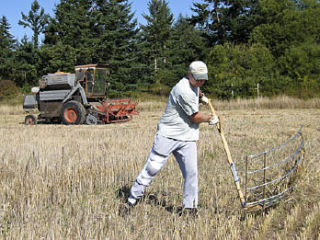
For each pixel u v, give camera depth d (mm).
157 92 43375
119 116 16219
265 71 29531
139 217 4098
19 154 7406
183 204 4293
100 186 5172
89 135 10844
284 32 30922
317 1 32531
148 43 45562
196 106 3992
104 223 3812
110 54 39344
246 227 3926
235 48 30797
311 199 4754
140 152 7477
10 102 33188
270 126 12508
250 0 38875
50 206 4383
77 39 38156
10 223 3908
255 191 5094
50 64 39375
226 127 12391
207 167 6348
